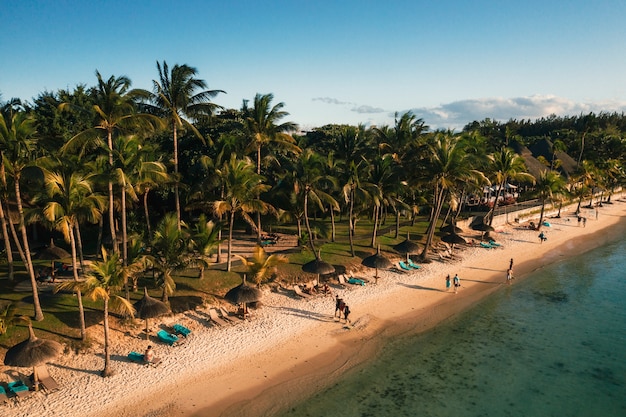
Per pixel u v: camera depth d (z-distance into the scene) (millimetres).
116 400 20266
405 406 20859
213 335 26969
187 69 33750
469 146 53188
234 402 20797
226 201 33875
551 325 31188
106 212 46031
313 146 75750
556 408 21000
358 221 59562
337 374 23719
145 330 26344
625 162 106188
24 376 20922
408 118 53812
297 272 36688
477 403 21250
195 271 34188
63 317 25391
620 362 25734
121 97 27484
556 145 89375
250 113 41562
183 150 52281
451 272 42531
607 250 53656
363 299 34438
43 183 24891
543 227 64250
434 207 47219
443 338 28672
